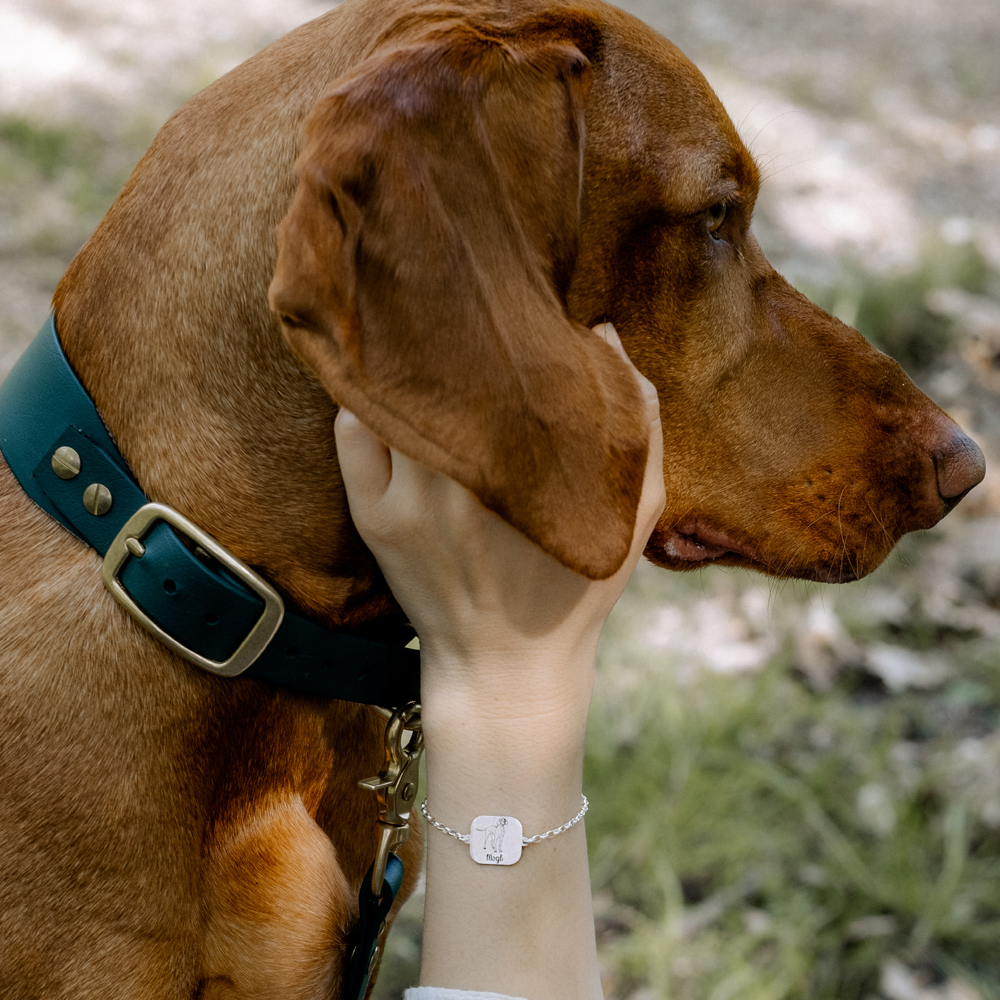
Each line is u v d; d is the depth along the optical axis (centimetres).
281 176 70
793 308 78
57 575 70
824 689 135
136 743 69
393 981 103
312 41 72
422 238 64
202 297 70
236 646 69
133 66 262
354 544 71
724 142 74
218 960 71
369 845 78
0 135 216
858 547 78
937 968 105
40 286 175
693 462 77
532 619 69
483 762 69
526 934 68
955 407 186
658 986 101
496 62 66
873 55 363
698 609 145
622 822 114
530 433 64
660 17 357
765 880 110
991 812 116
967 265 225
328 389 64
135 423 70
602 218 71
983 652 141
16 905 68
